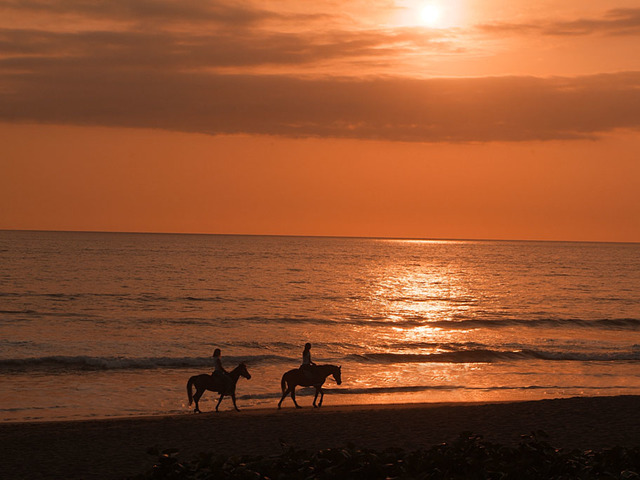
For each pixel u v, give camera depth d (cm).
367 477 1023
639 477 970
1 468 1366
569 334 4303
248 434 1689
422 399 2348
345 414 1959
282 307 5534
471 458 1066
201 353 3194
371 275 10150
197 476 1018
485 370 2955
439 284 8625
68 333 3800
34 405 2133
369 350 3469
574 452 1128
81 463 1409
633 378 2791
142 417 1947
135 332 3909
